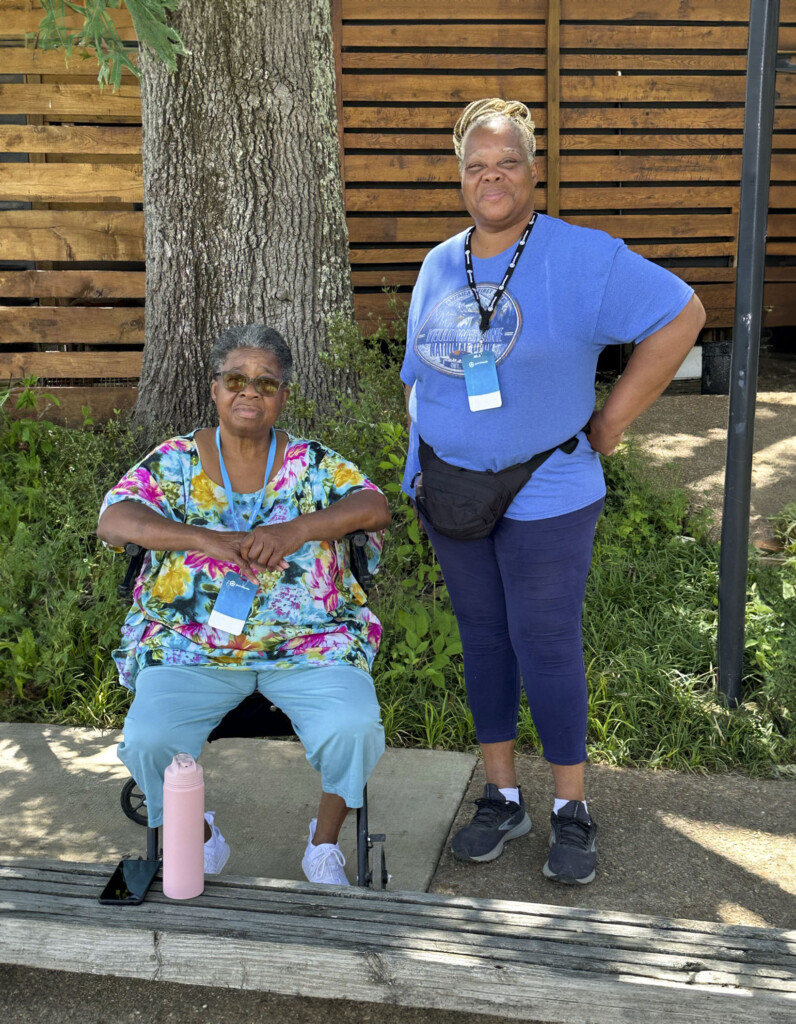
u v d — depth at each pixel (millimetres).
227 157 4918
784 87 8125
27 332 6766
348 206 7754
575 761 2775
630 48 7848
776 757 3416
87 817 3047
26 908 2027
